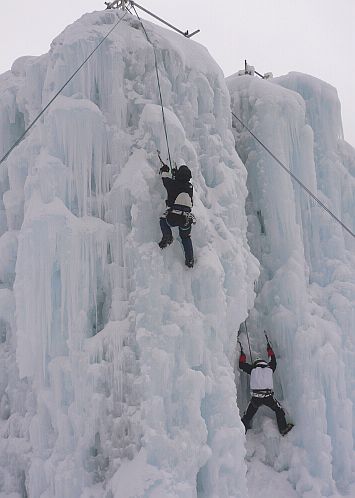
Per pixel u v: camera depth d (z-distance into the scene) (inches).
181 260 255.1
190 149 273.4
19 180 303.9
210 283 255.9
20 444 282.5
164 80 283.4
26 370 254.4
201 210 268.2
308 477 296.0
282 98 360.2
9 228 310.0
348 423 321.4
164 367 234.2
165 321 243.4
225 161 308.7
